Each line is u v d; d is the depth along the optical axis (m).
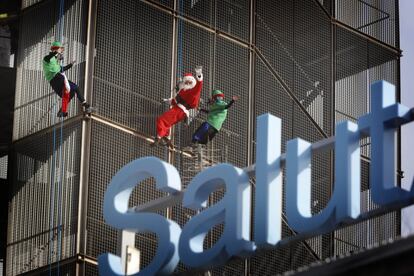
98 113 44.50
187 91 44.88
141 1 46.19
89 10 45.28
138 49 45.75
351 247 48.56
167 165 36.75
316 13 50.56
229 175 35.44
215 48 47.44
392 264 26.19
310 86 49.69
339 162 34.12
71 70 45.00
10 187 45.41
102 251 43.50
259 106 48.03
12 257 44.50
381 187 33.38
